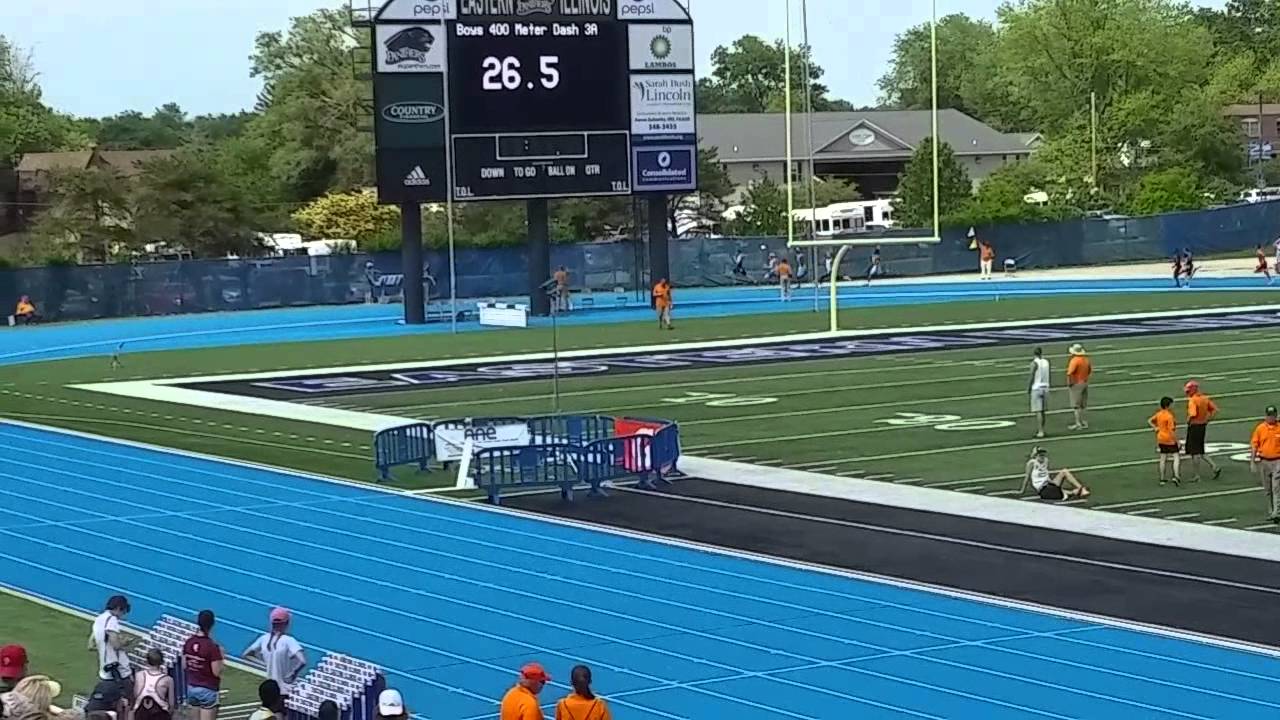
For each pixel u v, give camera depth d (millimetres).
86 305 80500
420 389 48562
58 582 26344
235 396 48531
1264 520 27953
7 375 56438
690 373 50250
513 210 97438
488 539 28547
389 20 65375
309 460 37094
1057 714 18312
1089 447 35312
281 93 120812
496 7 65750
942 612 22844
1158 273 85625
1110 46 121750
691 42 67812
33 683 14367
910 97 175250
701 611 23328
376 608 24094
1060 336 57188
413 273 70500
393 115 65750
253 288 83562
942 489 31438
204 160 102375
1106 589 23812
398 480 34406
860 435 37781
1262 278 80500
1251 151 135375
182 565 27281
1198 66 125688
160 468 36625
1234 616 22188
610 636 22172
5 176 114250
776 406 42719
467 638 22328
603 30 66750
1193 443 31438
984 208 96938
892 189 139625
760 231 105312
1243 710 18281
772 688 19609
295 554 27828
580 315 72812
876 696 19172
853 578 24938
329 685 17438
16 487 34750
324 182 119188
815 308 71500
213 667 17906
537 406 43875
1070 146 117688
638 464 32844
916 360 51656
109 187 95188
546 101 66438
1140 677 19609
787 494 31500
